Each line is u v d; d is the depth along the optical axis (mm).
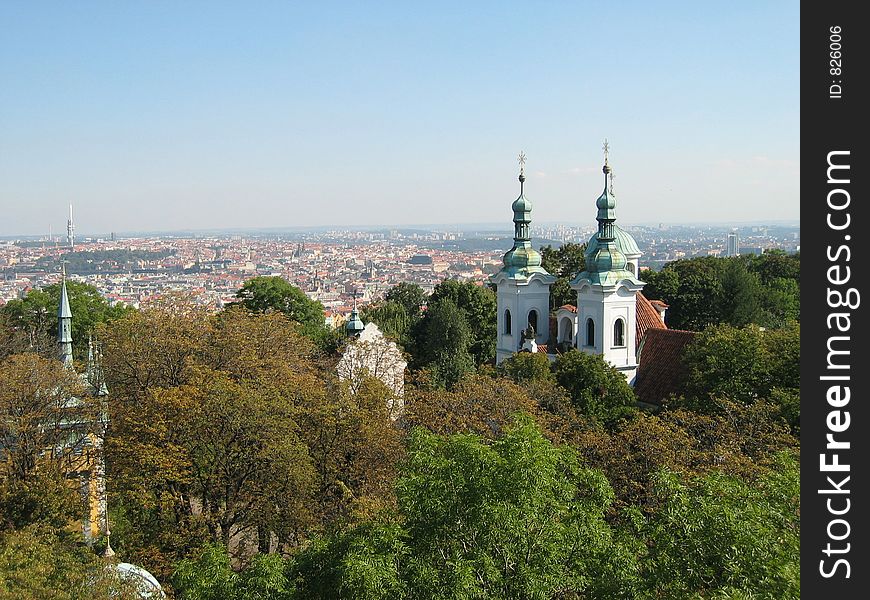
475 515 28094
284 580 29547
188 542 45469
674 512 26609
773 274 131750
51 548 33406
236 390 46969
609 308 75062
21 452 44406
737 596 22594
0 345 73750
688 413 53562
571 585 27438
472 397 55656
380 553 27812
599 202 78188
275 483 46719
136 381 54625
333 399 53500
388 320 114625
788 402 52969
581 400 61594
